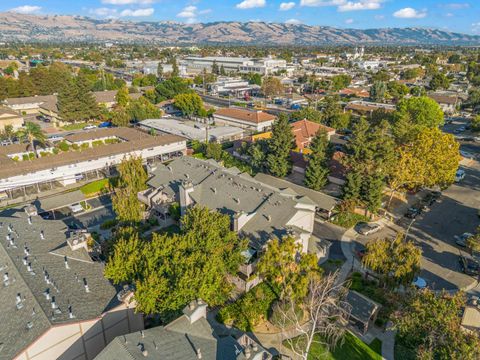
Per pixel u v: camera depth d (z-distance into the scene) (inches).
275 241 1568.7
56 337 1152.8
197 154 3499.0
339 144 3789.4
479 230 1937.7
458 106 5757.9
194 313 1202.6
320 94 7190.0
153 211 2345.0
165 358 1052.5
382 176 2356.1
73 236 1658.5
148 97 6058.1
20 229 1710.1
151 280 1278.3
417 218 2455.7
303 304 1566.2
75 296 1316.4
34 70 6161.4
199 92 7460.6
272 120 4665.4
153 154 3417.8
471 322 1348.4
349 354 1392.7
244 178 2304.4
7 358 1046.4
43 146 3720.5
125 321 1358.3
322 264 1942.7
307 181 2773.1
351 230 2303.2
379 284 1701.5
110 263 1408.7
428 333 1220.5
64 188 2874.0
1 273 1387.8
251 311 1546.5
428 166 2393.0
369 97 6653.5
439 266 1946.4
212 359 1089.4
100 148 3248.0
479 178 3139.8
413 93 6555.1
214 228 1615.4
